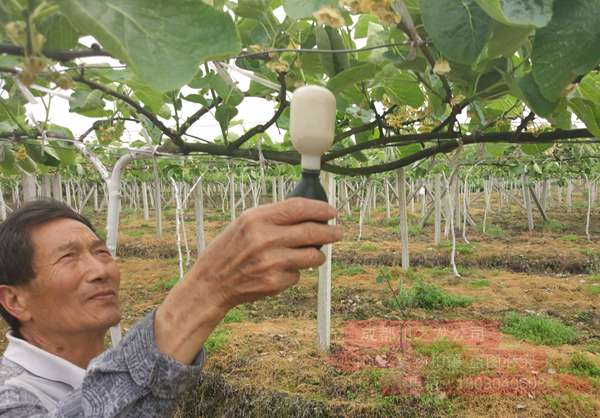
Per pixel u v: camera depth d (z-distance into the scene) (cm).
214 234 1583
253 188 1809
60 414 76
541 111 128
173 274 1019
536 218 1789
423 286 794
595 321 679
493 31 103
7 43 75
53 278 115
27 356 116
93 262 120
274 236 62
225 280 67
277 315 722
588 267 1004
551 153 877
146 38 62
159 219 1432
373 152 821
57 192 1175
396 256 1107
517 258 1062
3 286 119
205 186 2423
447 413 434
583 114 140
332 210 65
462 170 1473
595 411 421
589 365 502
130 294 875
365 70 150
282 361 524
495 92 152
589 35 86
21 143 255
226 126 198
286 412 452
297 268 64
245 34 166
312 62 173
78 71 137
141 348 72
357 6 91
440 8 95
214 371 520
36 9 62
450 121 173
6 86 200
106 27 61
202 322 71
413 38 104
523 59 152
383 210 2153
